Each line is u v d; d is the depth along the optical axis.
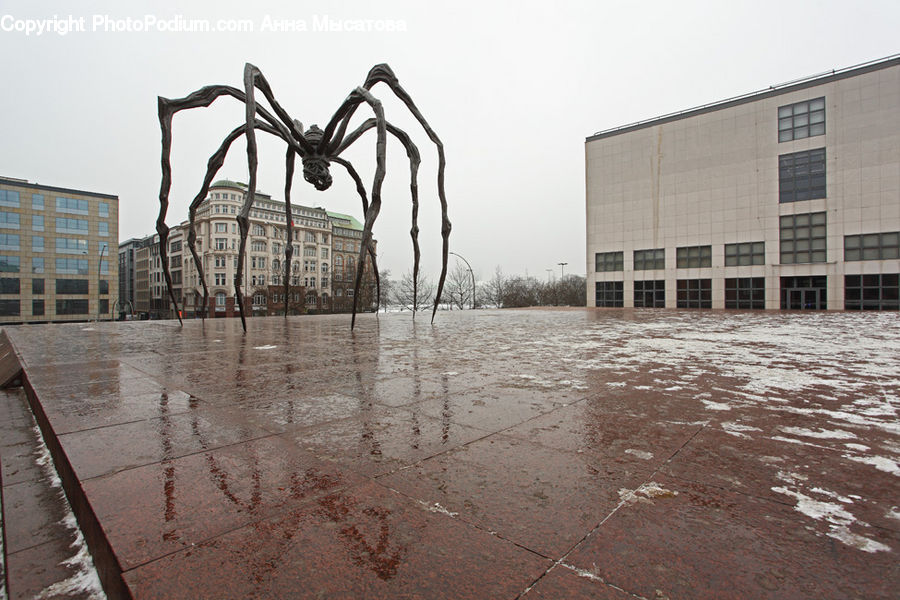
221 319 18.03
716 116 34.66
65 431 2.49
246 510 1.62
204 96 9.85
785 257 32.03
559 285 81.94
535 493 1.75
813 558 1.30
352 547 1.39
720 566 1.27
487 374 4.31
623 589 1.18
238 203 72.69
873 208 29.08
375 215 9.04
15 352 6.14
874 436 2.40
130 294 111.12
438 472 1.96
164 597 1.18
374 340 7.87
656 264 37.34
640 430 2.53
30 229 59.84
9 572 1.50
